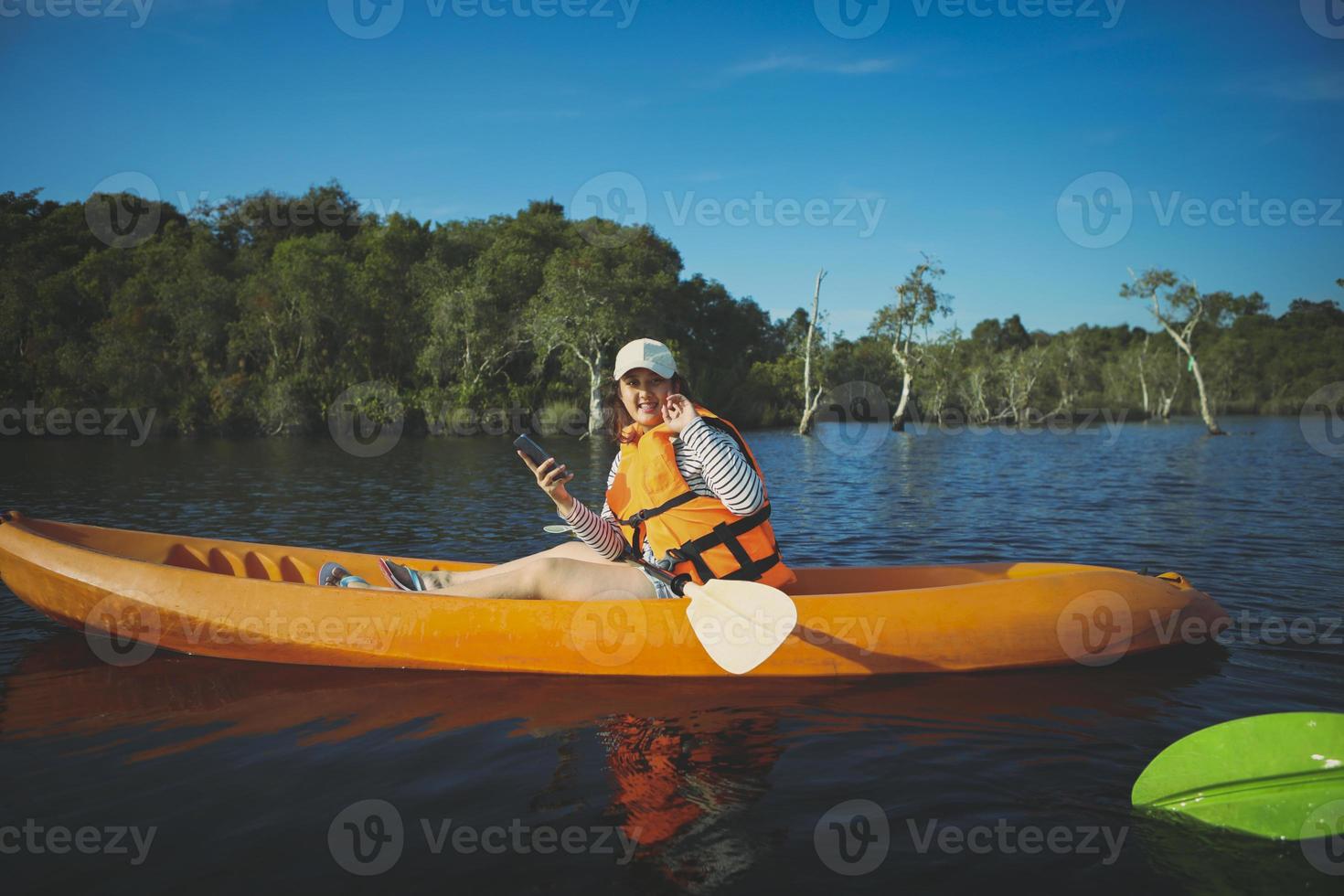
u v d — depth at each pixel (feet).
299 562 11.82
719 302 147.23
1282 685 8.87
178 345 93.25
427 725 7.78
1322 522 21.26
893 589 11.28
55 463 44.37
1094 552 17.19
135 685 8.85
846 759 7.05
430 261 104.53
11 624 11.03
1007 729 7.72
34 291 94.99
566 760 7.02
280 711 8.13
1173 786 6.08
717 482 9.00
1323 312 206.08
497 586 9.55
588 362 95.25
